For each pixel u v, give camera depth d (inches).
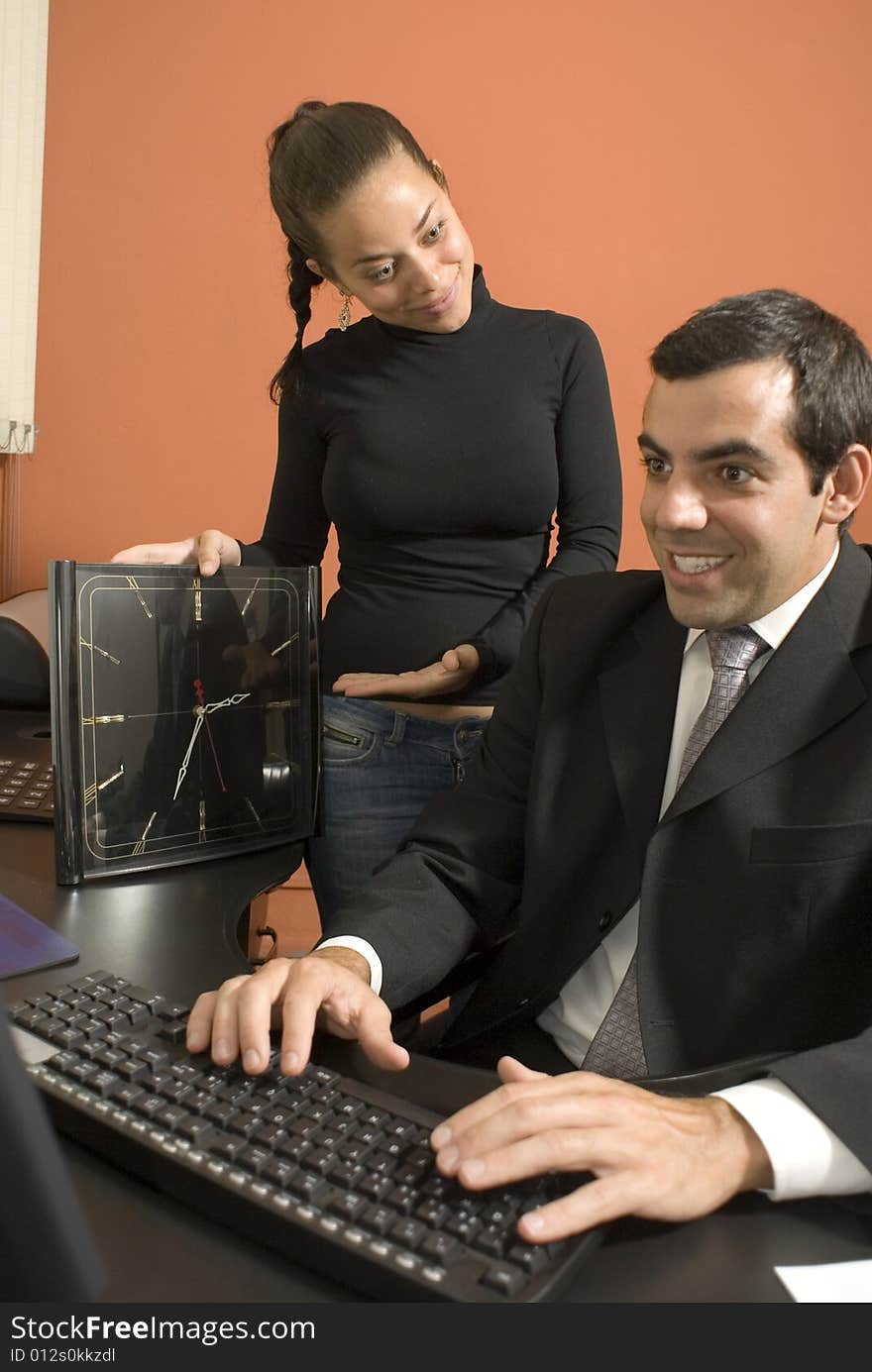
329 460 69.2
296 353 69.9
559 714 49.7
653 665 47.6
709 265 120.3
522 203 119.3
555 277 120.4
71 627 49.4
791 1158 29.3
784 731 41.5
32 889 50.1
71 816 50.1
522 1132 27.8
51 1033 33.7
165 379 120.5
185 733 53.6
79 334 119.2
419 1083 34.5
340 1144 28.3
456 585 68.0
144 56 115.7
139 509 122.1
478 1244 25.0
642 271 120.3
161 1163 28.0
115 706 51.1
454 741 67.3
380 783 67.6
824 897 40.5
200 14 115.5
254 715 56.1
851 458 40.0
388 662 68.3
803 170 119.0
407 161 59.3
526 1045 49.3
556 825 48.3
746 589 41.2
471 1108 29.0
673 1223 28.0
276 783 57.1
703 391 38.4
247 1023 32.7
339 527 70.7
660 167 118.9
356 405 67.5
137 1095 30.5
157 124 116.7
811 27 117.0
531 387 66.6
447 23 116.5
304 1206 26.0
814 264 120.3
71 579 49.3
